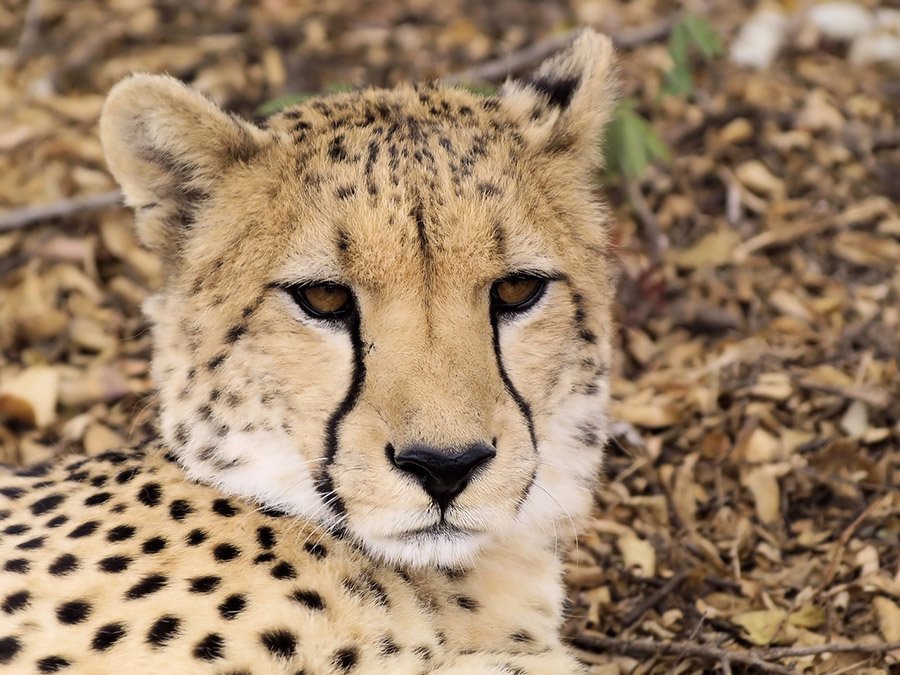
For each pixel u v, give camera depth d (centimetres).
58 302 1375
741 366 1276
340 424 757
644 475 1155
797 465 1130
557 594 884
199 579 752
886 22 1808
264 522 789
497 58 1767
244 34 1797
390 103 844
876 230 1465
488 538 777
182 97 784
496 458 742
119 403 1251
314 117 828
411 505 730
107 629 731
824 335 1310
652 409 1209
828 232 1464
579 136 845
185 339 803
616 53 877
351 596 774
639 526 1103
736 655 920
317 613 757
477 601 842
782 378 1234
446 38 1809
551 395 813
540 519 851
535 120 852
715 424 1193
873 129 1625
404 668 761
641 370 1305
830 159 1565
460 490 732
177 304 809
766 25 1780
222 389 789
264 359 776
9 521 808
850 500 1102
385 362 737
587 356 841
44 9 1805
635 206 1464
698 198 1527
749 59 1738
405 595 800
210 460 797
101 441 1195
